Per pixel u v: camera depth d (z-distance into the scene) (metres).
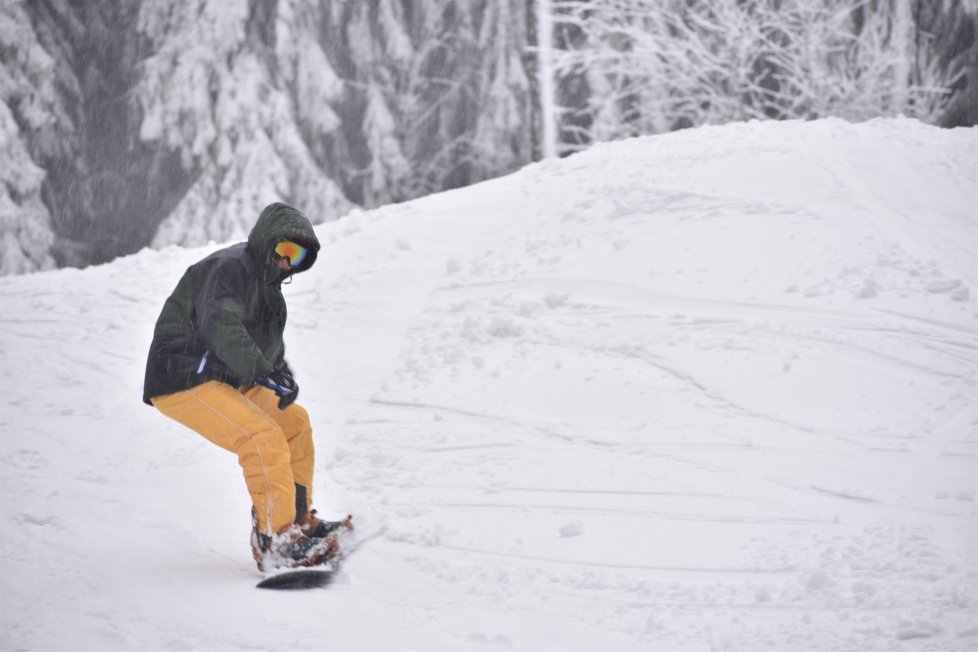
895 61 52.75
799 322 17.70
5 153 54.25
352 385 19.03
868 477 13.07
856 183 23.52
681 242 21.44
